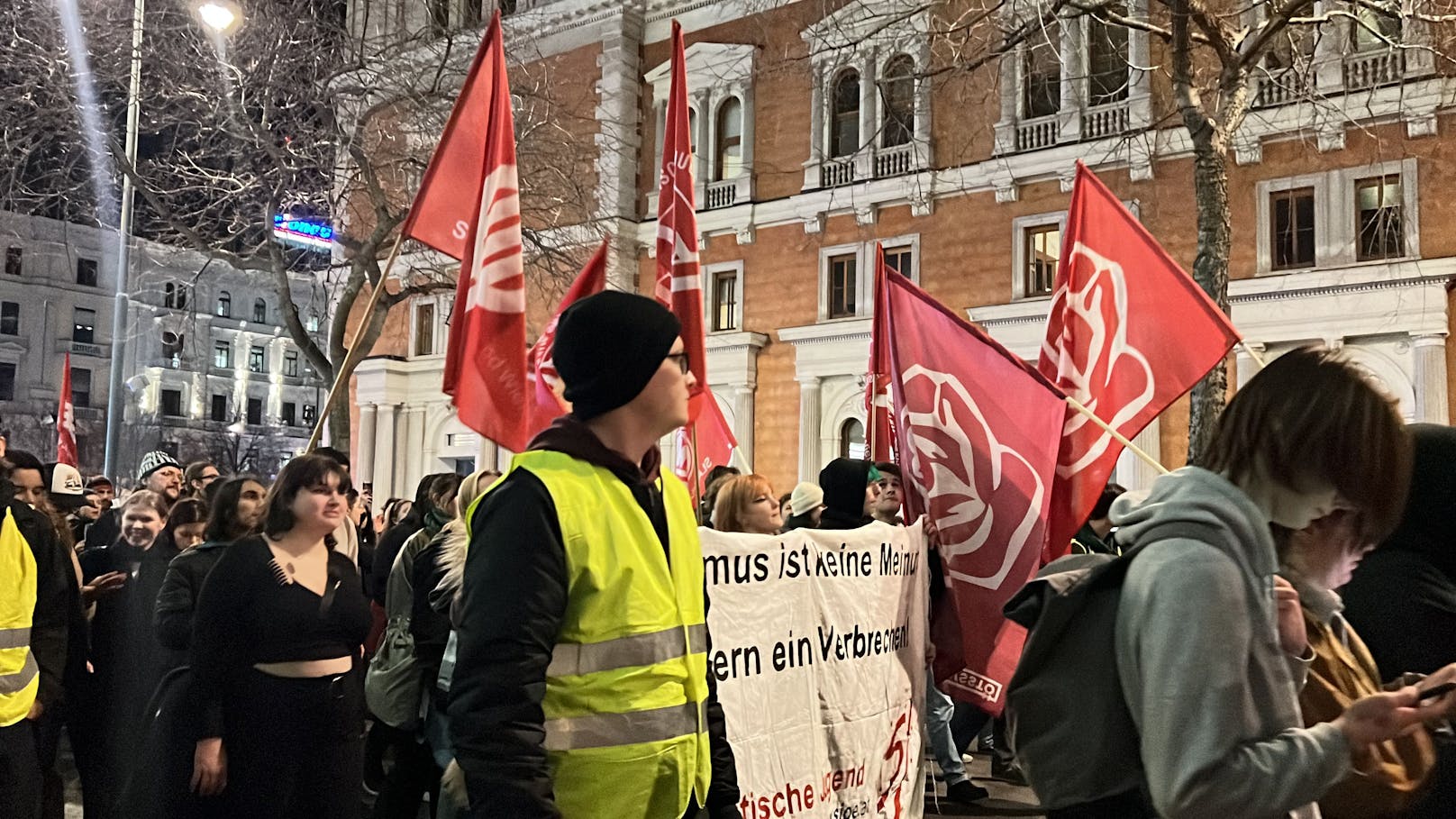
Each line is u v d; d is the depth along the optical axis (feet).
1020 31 35.24
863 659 13.47
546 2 83.20
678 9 78.54
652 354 7.02
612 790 6.57
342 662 12.84
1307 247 54.95
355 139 49.60
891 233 68.13
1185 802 5.18
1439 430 7.20
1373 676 6.54
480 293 14.33
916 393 15.81
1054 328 16.83
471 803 6.18
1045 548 15.76
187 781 12.25
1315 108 44.32
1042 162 61.72
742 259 74.59
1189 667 5.28
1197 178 31.50
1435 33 43.27
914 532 14.85
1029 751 6.29
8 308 171.94
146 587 17.53
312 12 49.80
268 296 190.19
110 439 61.87
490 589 6.27
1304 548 6.10
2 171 47.16
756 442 73.00
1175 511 5.74
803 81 72.28
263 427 189.78
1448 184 50.65
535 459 6.79
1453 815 6.55
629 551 6.81
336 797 12.55
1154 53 57.93
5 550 13.32
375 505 88.79
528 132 56.08
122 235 62.28
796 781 12.18
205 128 49.03
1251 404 5.98
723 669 11.49
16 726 13.38
